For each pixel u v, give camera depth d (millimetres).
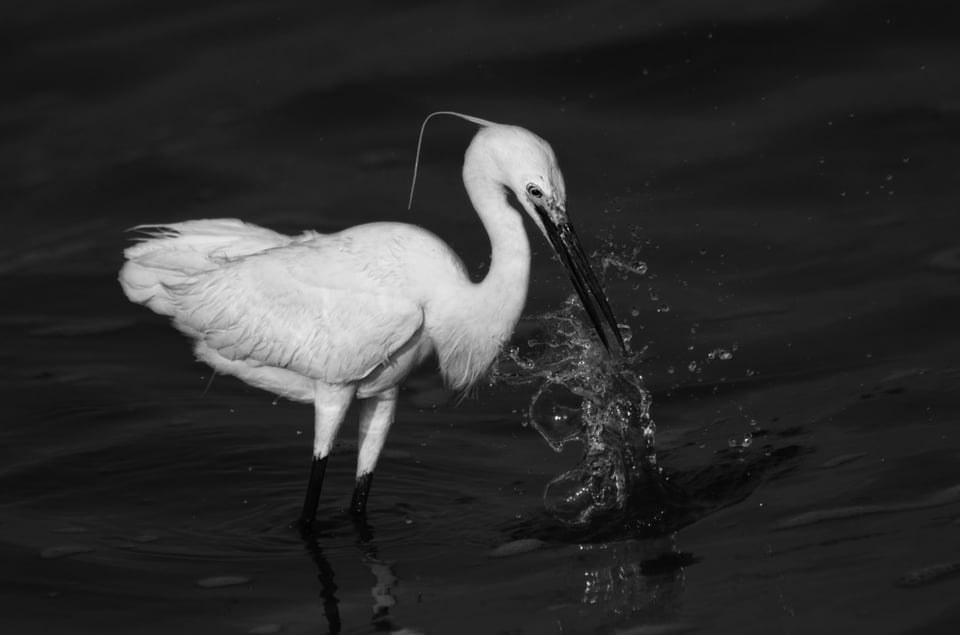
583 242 15602
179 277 11141
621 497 10453
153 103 19875
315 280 10688
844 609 8383
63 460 11719
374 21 21312
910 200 15938
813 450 11023
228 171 18062
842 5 20031
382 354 10609
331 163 18078
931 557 8906
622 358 11789
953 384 11859
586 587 9094
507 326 10789
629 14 20594
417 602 9086
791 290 14453
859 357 12805
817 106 18125
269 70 20234
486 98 19000
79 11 22203
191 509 10930
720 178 16859
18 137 19312
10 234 17156
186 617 9023
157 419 12664
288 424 12711
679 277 14922
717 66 19188
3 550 10039
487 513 10555
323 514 10844
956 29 19344
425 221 16453
